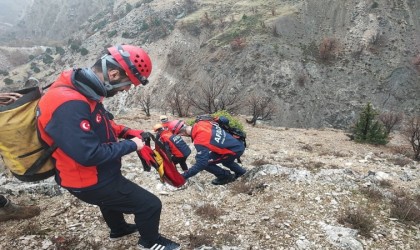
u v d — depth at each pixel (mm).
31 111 2588
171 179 3459
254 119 25875
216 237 4355
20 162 2625
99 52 135125
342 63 84312
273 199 5441
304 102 78375
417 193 6445
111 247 4016
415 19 91438
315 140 20281
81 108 2438
